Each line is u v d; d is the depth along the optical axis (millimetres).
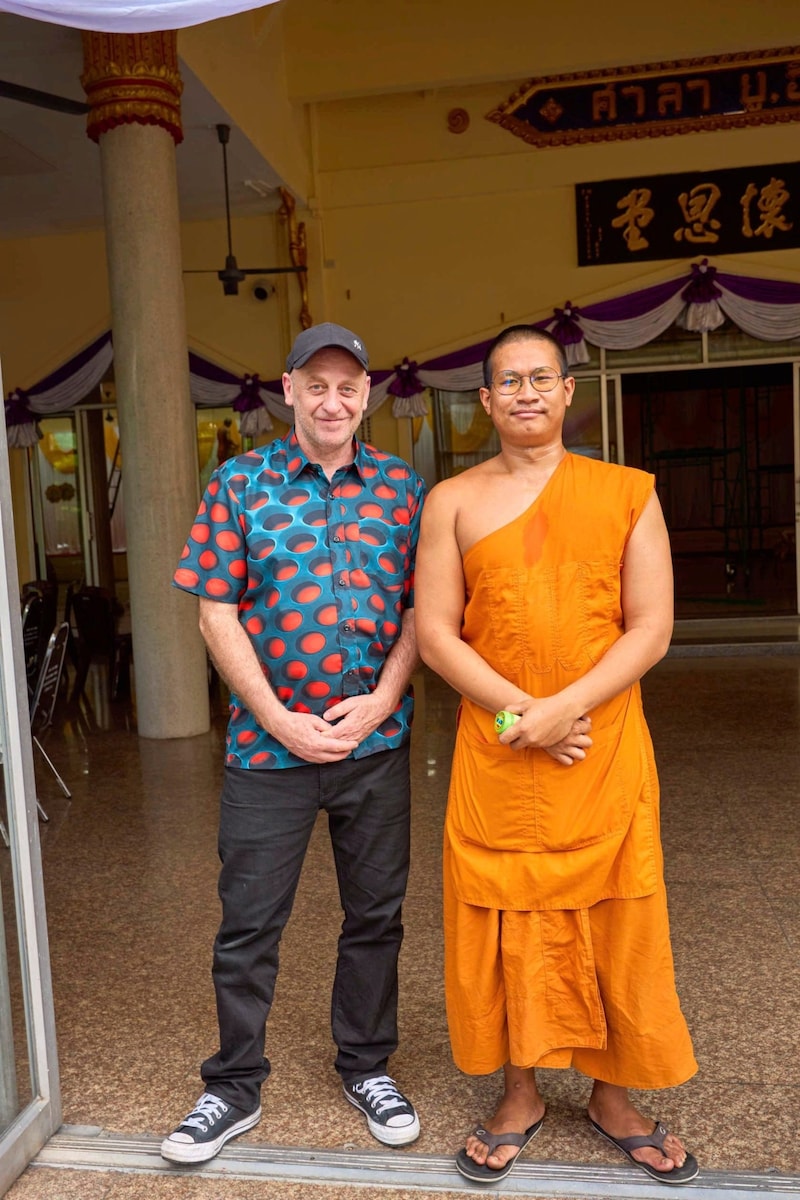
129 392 5801
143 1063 2359
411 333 9031
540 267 8836
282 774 2010
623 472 1891
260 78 7480
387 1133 2006
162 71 5605
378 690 2039
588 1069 1973
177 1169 1958
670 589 1913
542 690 1897
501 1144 1916
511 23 7918
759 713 5844
